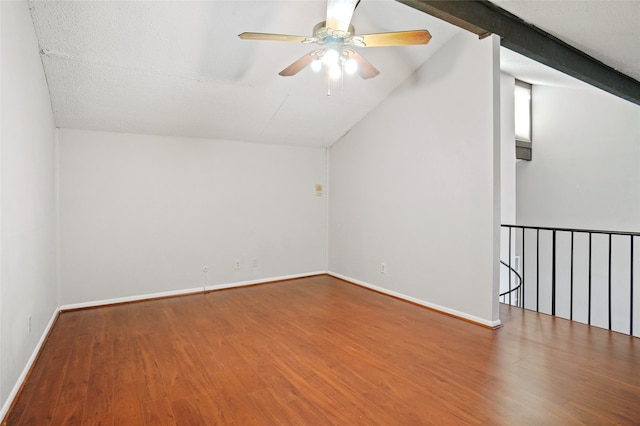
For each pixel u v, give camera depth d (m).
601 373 2.42
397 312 3.75
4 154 1.92
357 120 4.81
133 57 3.01
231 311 3.79
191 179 4.45
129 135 4.07
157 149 4.24
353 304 4.04
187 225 4.44
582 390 2.21
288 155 5.18
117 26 2.69
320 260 5.55
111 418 1.94
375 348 2.85
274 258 5.11
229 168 4.71
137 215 4.14
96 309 3.85
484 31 3.09
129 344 2.93
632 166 4.99
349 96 4.22
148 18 2.68
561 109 5.72
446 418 1.94
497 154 3.26
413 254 4.06
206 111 3.96
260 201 4.96
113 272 4.02
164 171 4.28
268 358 2.67
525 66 4.30
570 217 5.64
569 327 3.30
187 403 2.09
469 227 3.45
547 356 2.69
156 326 3.34
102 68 3.07
